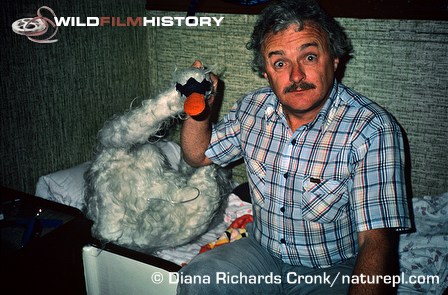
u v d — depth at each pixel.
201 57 1.94
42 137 1.63
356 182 1.01
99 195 1.34
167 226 1.34
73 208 1.40
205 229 1.46
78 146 1.78
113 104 1.90
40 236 1.28
